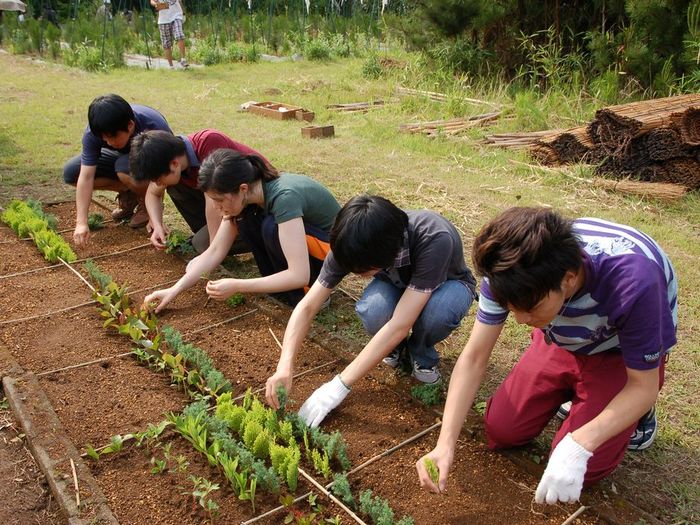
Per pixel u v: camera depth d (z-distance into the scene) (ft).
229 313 13.96
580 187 21.89
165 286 15.01
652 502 9.20
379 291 11.27
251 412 10.14
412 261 10.16
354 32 61.00
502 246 6.70
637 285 7.29
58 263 15.97
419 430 10.52
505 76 36.94
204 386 11.36
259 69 48.60
